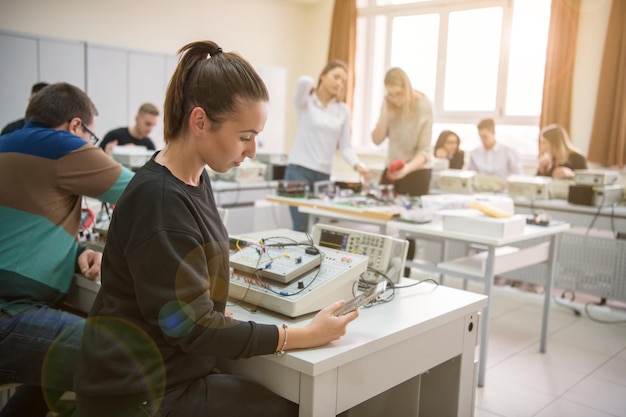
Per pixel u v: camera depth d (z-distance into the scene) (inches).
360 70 261.0
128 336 44.6
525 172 205.3
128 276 44.9
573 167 181.8
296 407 49.3
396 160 161.5
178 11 233.6
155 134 227.9
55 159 66.2
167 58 230.2
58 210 67.6
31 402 71.9
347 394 49.5
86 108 71.6
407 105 155.1
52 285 67.7
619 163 184.2
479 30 221.0
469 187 174.1
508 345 132.8
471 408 66.9
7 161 65.5
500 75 214.8
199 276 44.1
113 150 165.9
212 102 44.1
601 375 116.6
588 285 162.7
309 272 59.4
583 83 192.4
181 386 46.6
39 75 193.3
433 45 235.6
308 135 163.2
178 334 43.1
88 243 75.5
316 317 49.0
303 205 135.0
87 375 45.2
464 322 63.1
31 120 68.8
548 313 126.6
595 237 159.9
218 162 46.7
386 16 249.3
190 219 44.4
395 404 62.1
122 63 215.2
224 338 44.1
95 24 209.0
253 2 259.8
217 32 247.9
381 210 121.5
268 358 47.7
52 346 61.3
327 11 273.6
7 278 64.2
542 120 197.8
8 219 64.9
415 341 56.2
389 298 62.9
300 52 283.6
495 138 200.2
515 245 169.0
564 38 191.0
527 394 106.9
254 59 263.6
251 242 64.8
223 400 46.9
